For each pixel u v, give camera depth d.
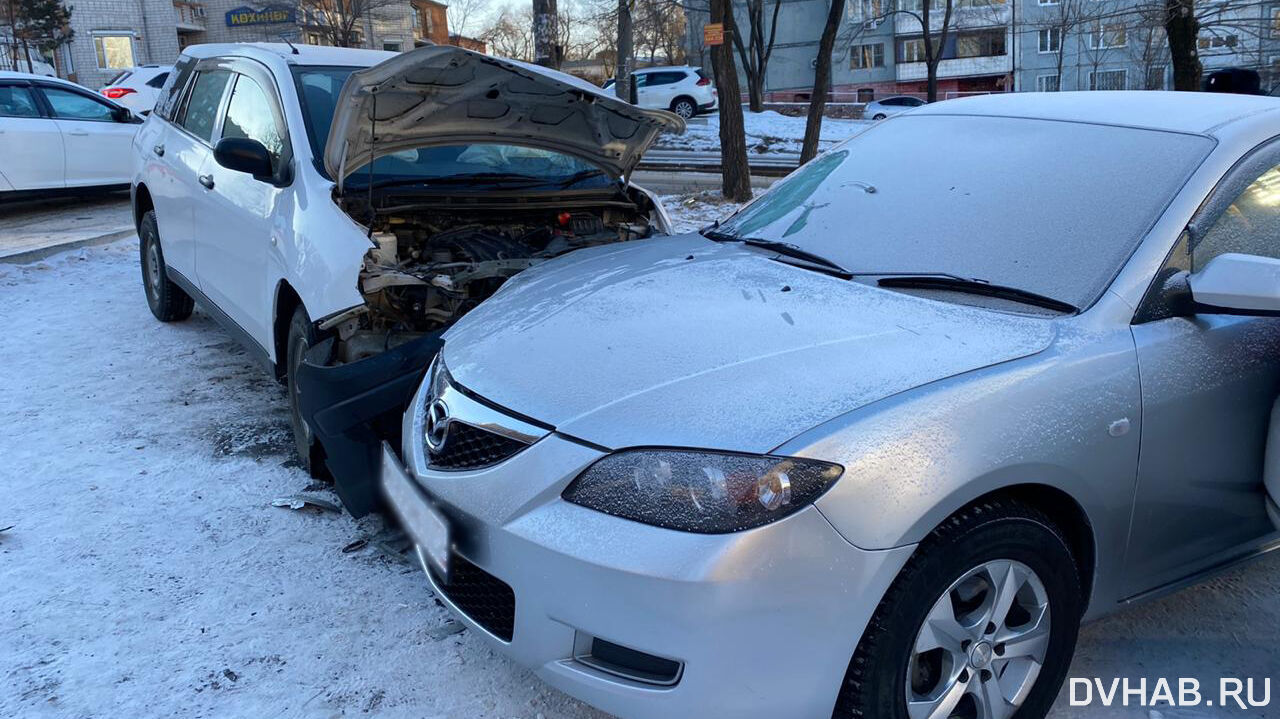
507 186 4.71
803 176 3.96
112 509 3.74
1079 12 29.31
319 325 3.60
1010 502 2.34
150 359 5.62
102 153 11.08
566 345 2.64
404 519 2.69
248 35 38.66
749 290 2.91
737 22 56.62
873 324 2.59
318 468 3.98
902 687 2.22
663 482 2.14
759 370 2.37
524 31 52.06
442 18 55.59
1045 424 2.34
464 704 2.68
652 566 2.08
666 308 2.79
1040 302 2.72
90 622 3.00
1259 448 2.83
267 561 3.40
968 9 53.84
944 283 2.88
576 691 2.23
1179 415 2.60
